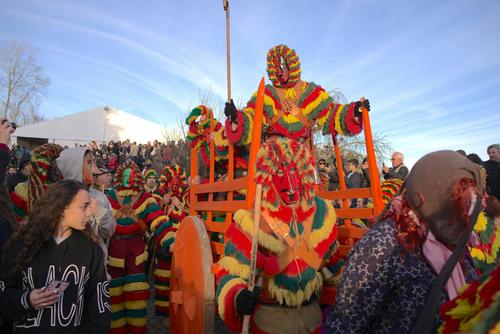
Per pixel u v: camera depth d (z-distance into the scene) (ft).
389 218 5.94
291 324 7.97
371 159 10.49
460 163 5.39
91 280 8.48
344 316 5.70
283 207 8.04
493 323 3.27
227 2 15.10
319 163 29.99
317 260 8.13
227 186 11.50
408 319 5.39
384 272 5.55
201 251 10.73
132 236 16.02
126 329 15.75
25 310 7.52
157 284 19.01
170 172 24.88
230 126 11.65
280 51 12.81
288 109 12.63
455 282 5.45
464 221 5.34
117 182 16.53
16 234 8.16
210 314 10.23
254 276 7.25
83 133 97.14
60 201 8.14
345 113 11.69
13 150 63.05
